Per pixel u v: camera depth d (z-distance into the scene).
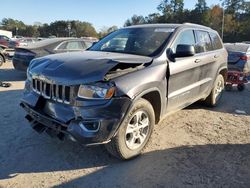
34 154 4.38
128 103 3.87
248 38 74.75
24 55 10.30
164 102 4.71
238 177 3.93
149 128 4.43
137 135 4.29
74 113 3.75
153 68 4.41
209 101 6.95
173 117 6.25
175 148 4.73
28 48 10.31
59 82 3.86
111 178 3.83
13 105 6.83
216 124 5.97
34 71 4.30
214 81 6.67
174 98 5.00
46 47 10.44
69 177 3.83
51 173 3.91
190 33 5.72
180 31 5.39
